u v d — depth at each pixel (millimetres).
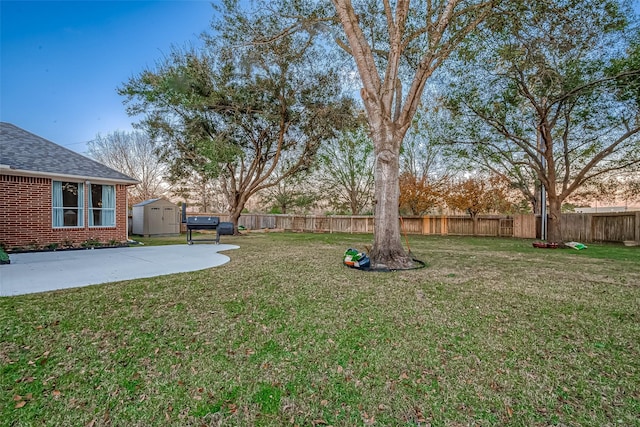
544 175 10375
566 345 2666
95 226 10039
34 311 3412
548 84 8172
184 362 2357
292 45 10195
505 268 6188
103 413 1788
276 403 1895
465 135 11641
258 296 4070
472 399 1933
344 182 21422
